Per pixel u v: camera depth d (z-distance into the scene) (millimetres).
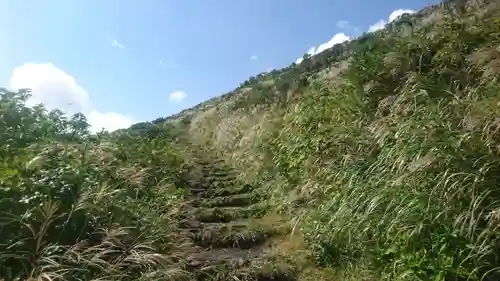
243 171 9672
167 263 3961
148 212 5043
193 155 12188
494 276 2951
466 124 4211
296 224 5297
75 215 4055
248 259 4547
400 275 3354
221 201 7168
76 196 4316
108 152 7273
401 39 8070
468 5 9195
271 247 5043
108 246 3918
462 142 3867
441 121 4453
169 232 4723
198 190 8133
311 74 12594
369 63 7723
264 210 6535
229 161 11617
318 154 6586
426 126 4426
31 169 4484
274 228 5570
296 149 7637
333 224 4660
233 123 14562
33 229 3717
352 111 6879
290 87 12438
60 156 5422
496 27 6805
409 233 3572
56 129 7535
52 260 3299
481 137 3869
